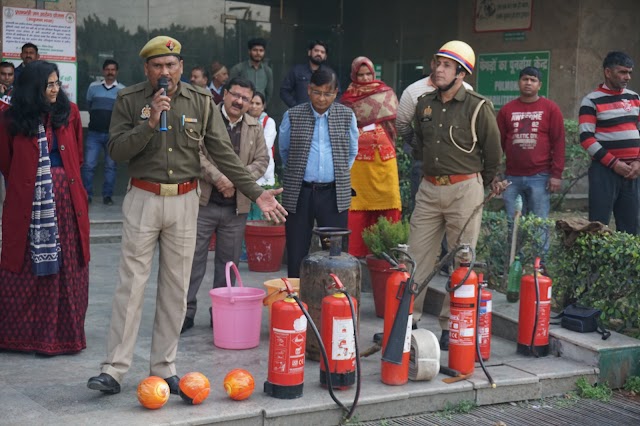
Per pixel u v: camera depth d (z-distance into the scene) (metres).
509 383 5.49
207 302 7.31
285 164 6.64
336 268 5.63
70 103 5.85
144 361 5.66
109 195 11.37
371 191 7.84
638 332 6.40
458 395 5.37
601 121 7.62
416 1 13.77
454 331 5.50
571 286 6.76
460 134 5.99
